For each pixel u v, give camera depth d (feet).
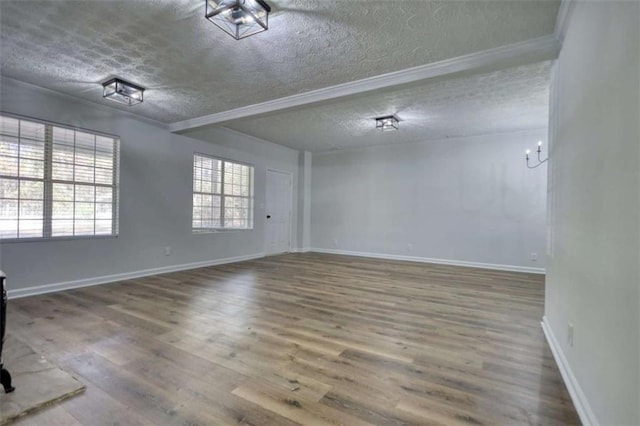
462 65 9.59
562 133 7.73
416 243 22.35
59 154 13.26
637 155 3.69
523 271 18.85
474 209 20.44
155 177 16.66
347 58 9.77
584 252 5.70
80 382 6.31
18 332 8.82
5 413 5.29
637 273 3.63
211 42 8.98
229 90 12.39
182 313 10.60
